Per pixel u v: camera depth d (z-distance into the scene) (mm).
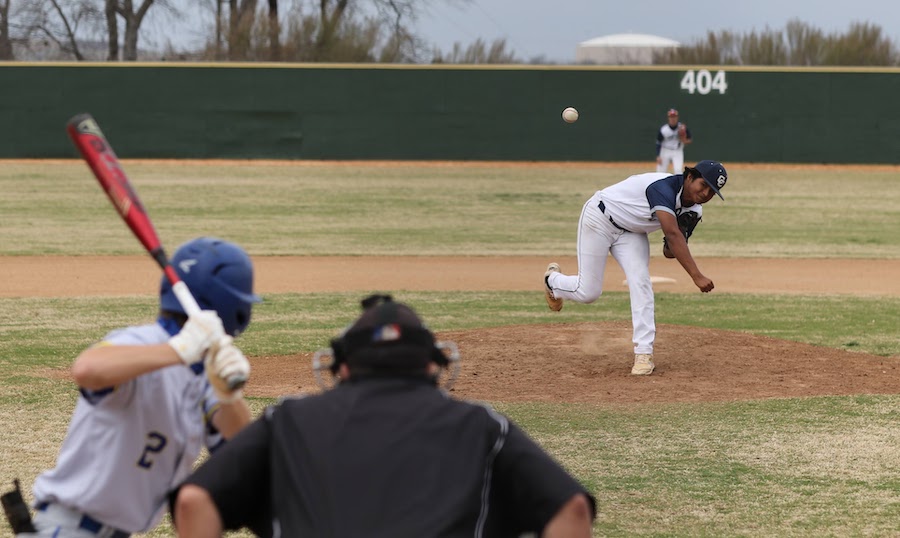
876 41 100562
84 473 6633
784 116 79938
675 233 19109
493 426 5570
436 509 5211
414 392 5645
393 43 103375
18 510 6812
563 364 21125
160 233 44469
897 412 17375
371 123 80562
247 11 104000
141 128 78875
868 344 23609
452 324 26172
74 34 109188
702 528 11953
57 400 17719
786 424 16609
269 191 61688
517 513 5504
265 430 5629
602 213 19938
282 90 79688
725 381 19703
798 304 29797
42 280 32812
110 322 25609
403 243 43156
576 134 80938
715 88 79875
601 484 13586
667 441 15648
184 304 6484
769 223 51375
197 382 6734
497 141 81125
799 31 101500
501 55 97312
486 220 51031
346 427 5434
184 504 5375
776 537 11672
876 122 79688
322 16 103688
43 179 66250
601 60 122438
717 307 29250
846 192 64438
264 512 5691
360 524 5145
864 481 13734
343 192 61875
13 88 77625
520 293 31766
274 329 25141
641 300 20125
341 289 31953
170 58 105812
